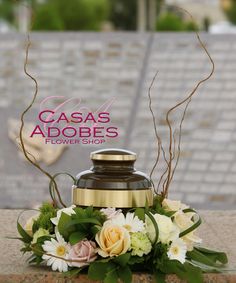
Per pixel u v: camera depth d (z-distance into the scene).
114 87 10.96
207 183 9.66
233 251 4.03
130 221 3.33
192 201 9.47
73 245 3.31
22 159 9.56
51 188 3.85
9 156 9.63
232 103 10.65
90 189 3.47
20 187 9.42
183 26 16.83
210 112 10.55
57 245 3.36
